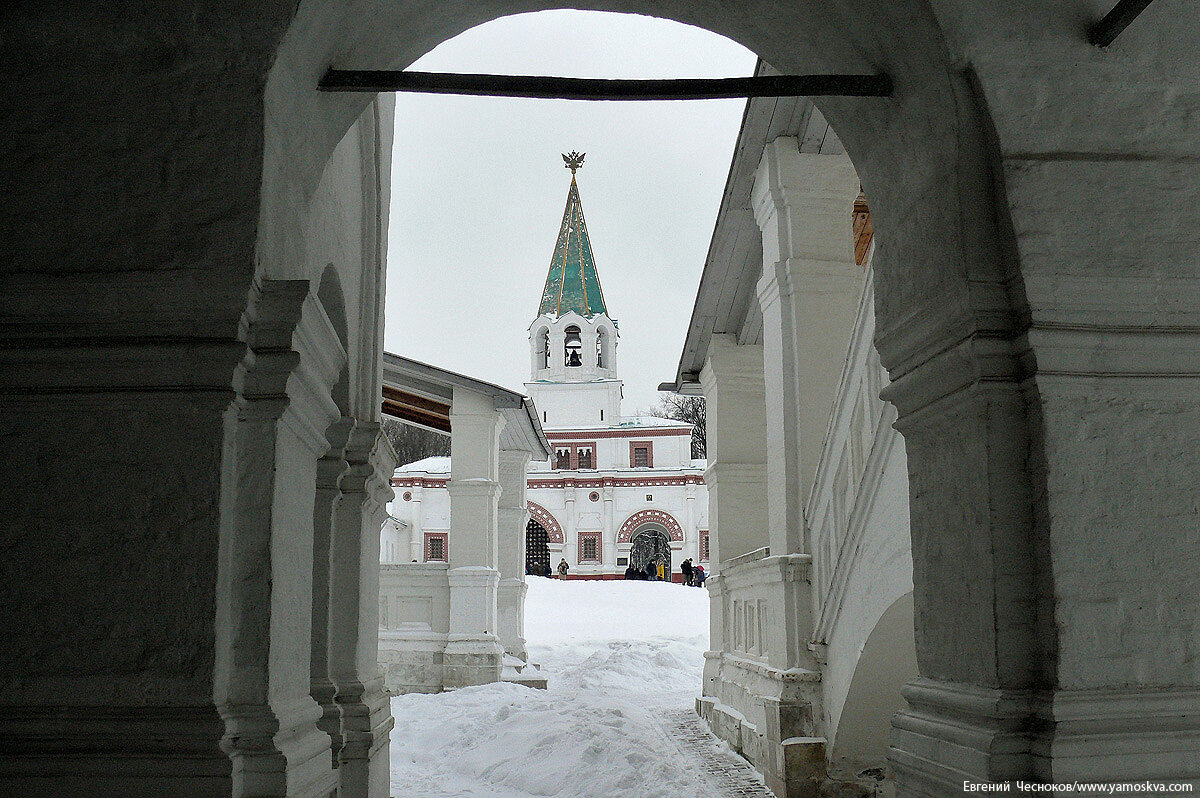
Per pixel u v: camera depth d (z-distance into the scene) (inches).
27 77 116.0
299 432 123.8
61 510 107.7
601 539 1822.1
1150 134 124.3
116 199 113.1
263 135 114.3
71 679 105.1
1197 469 118.3
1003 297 121.5
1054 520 115.5
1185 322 120.1
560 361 2106.3
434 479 1640.0
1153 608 115.2
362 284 222.4
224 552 108.5
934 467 135.0
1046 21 124.4
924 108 132.2
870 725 284.7
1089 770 110.6
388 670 565.9
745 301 453.1
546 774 322.3
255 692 109.1
